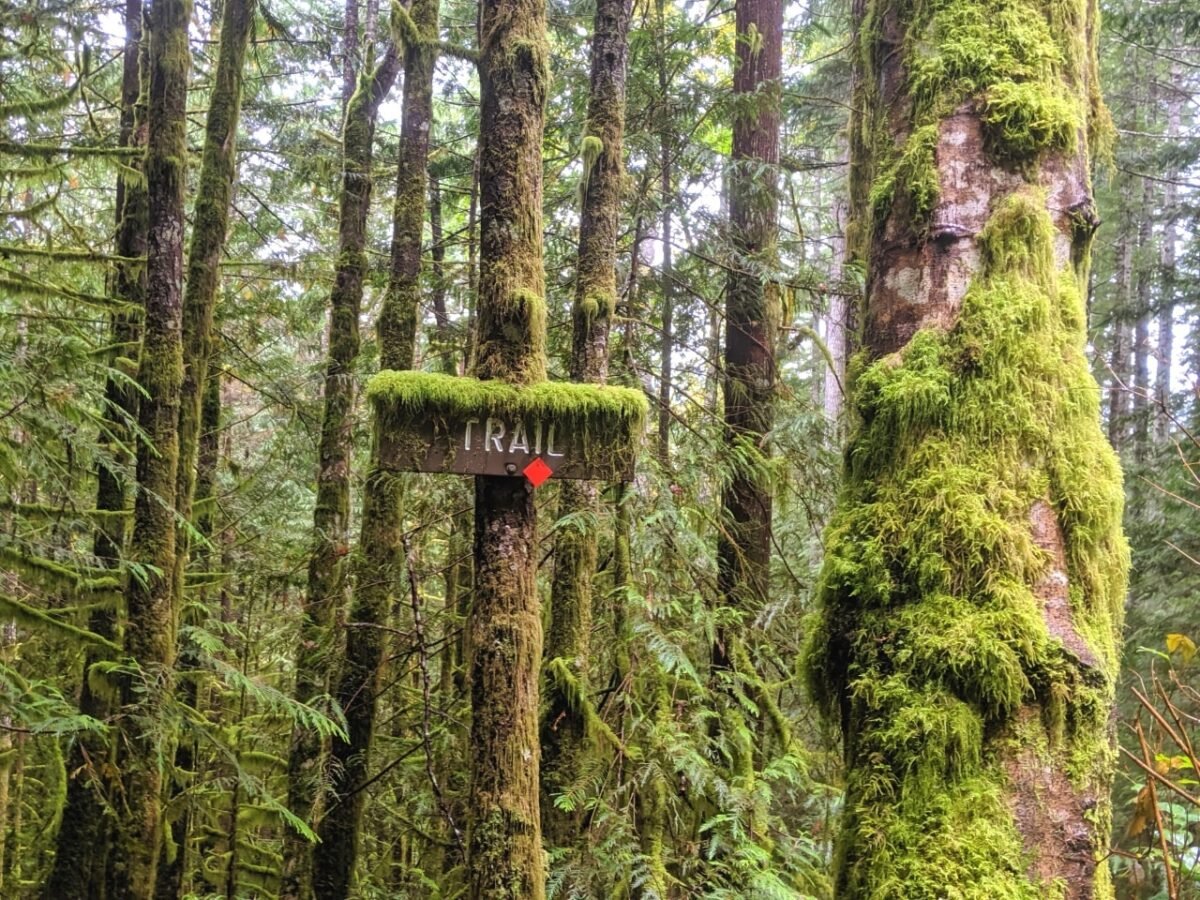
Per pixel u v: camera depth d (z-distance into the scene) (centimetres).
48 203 500
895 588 154
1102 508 152
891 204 176
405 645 602
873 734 148
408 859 649
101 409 480
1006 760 138
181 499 455
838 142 1008
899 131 179
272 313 756
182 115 414
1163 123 1471
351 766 493
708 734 403
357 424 576
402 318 525
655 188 574
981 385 157
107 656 473
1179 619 755
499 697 240
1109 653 146
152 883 409
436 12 531
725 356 610
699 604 405
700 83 561
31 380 343
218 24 734
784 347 682
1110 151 196
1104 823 138
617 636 413
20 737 554
